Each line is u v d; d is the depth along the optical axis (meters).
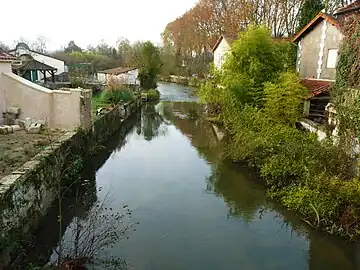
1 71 11.81
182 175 11.49
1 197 5.52
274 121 13.41
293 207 8.58
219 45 30.88
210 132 18.83
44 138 10.19
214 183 10.71
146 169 12.16
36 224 7.27
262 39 16.89
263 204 9.13
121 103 21.92
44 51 58.16
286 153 10.17
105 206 8.86
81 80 26.53
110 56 55.78
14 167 7.34
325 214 7.81
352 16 10.94
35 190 7.24
